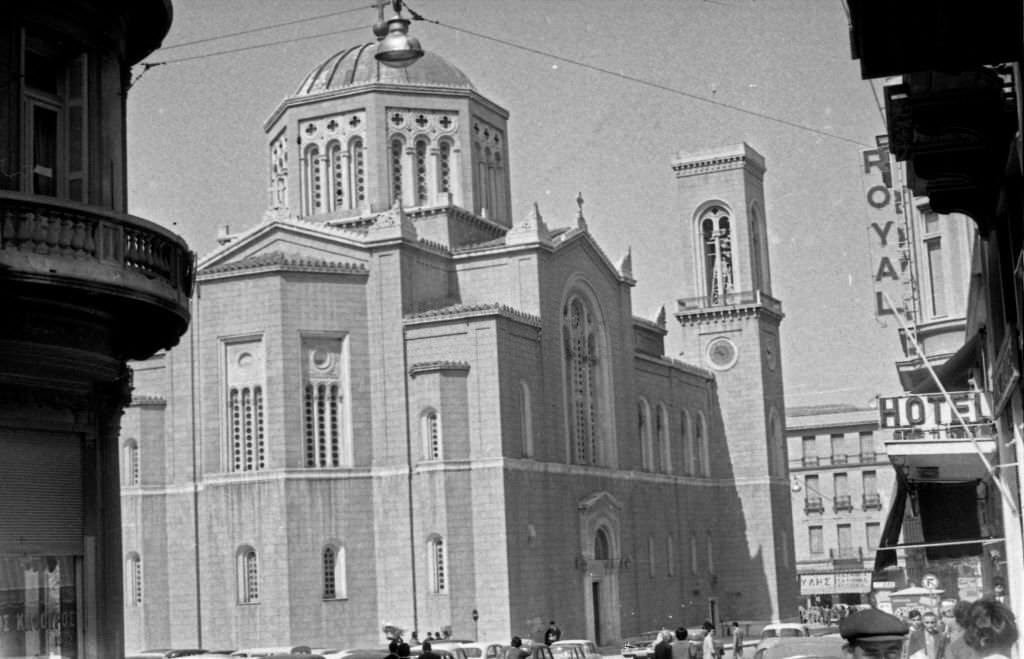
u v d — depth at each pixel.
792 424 136.00
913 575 42.56
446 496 73.69
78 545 24.86
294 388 74.31
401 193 86.31
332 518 74.06
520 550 74.81
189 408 76.06
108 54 25.39
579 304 87.75
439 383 74.19
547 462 79.50
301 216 86.88
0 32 23.30
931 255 45.03
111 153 25.28
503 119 92.06
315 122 87.38
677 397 102.81
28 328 23.23
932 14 17.19
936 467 38.03
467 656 46.78
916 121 23.09
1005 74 22.61
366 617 74.00
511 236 81.25
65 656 24.34
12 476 23.69
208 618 74.25
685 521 100.94
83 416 25.05
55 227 22.50
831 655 24.62
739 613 106.62
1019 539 30.45
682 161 112.94
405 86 86.88
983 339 36.12
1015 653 14.69
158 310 24.86
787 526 110.56
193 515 75.19
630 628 88.12
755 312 109.25
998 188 25.48
